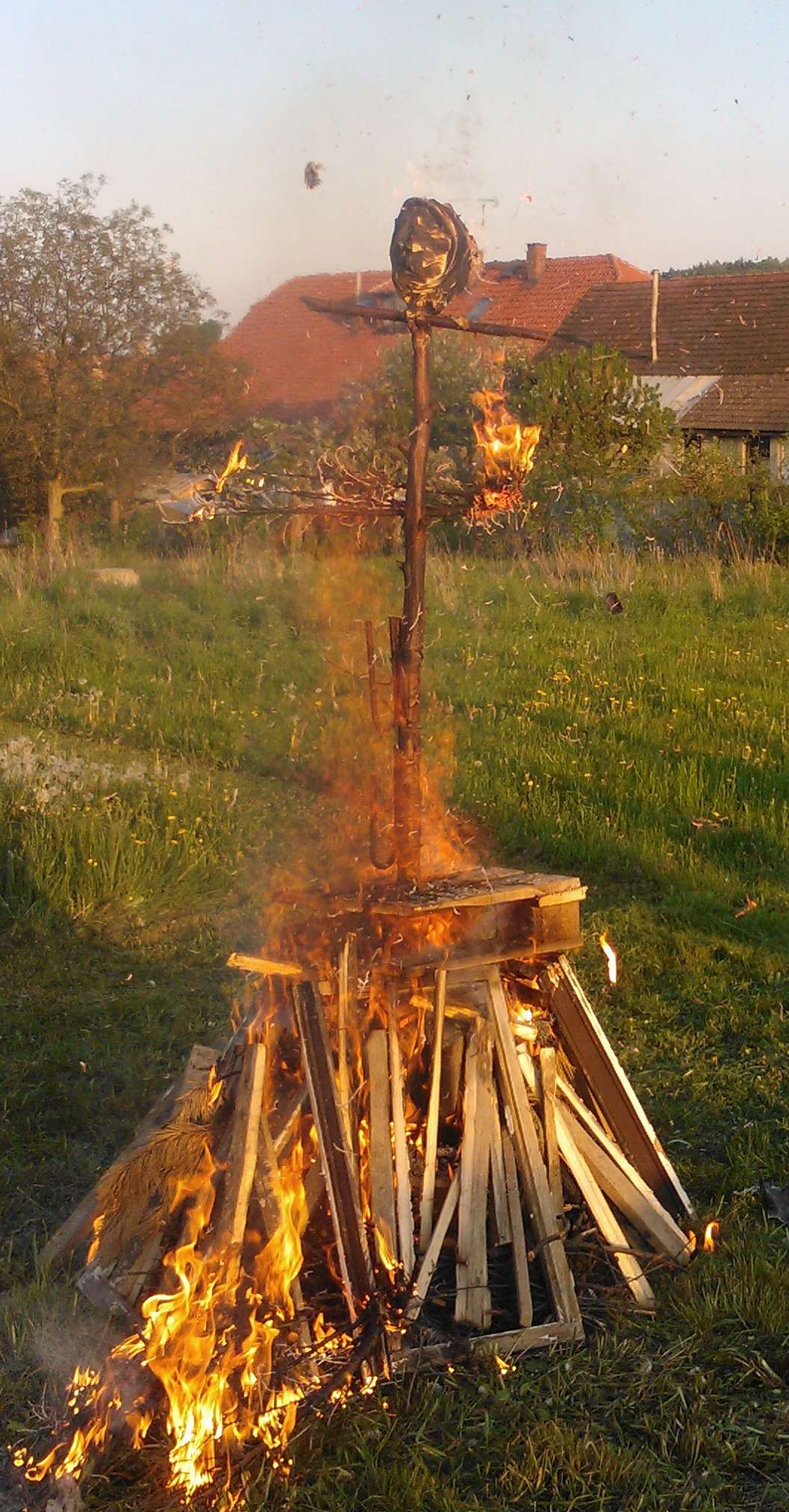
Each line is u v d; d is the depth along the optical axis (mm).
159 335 28828
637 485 21766
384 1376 3611
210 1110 3963
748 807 8453
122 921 7207
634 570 17688
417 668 3904
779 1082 5352
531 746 9961
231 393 29312
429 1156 3846
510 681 12125
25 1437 3549
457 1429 3504
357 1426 3486
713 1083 5383
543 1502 3299
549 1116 3996
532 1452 3398
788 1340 3811
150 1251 3902
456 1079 3994
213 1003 6191
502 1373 3660
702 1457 3438
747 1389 3674
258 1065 3768
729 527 21453
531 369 24156
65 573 17281
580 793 8914
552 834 8227
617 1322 3883
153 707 11641
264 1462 3404
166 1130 3877
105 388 28094
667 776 9078
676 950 6629
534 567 18234
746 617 15266
